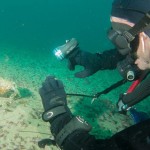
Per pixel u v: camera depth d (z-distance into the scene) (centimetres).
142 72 142
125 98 147
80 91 369
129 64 140
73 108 303
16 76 381
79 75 192
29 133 234
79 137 94
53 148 218
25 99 297
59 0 2303
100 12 1984
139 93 130
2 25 785
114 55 185
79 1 2658
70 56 188
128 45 95
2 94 283
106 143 85
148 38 86
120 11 93
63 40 765
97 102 335
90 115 297
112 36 101
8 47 556
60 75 427
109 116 306
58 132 101
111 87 179
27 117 258
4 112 258
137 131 84
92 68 189
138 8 88
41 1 1864
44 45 652
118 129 281
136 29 87
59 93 115
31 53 541
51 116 106
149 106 354
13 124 242
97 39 877
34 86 353
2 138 221
